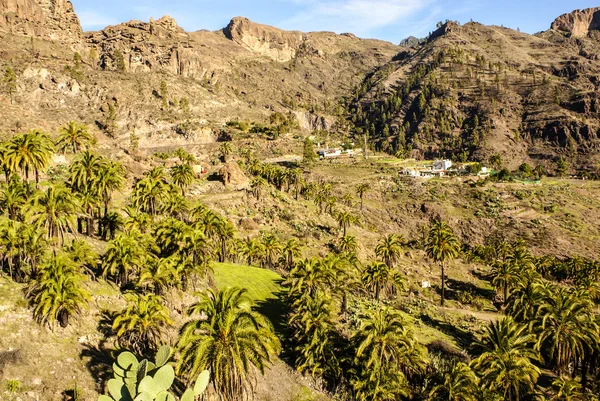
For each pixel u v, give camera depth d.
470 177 197.38
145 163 138.25
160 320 42.22
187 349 33.03
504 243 125.88
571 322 50.34
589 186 193.12
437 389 43.81
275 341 36.38
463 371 43.84
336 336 52.56
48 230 51.16
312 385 46.84
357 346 48.38
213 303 36.09
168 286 51.00
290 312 62.38
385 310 49.66
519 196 169.75
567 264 116.56
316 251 104.50
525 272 88.06
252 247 86.56
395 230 149.62
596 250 135.12
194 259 60.00
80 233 65.94
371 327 48.22
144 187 82.38
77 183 68.19
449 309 84.06
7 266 44.78
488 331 49.31
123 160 124.75
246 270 78.19
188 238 59.44
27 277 43.22
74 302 37.69
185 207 86.69
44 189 80.19
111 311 44.75
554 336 50.00
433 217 156.75
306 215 130.50
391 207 165.00
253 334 33.91
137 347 39.78
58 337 36.78
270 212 121.81
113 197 98.31
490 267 120.25
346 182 184.00
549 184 193.50
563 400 45.44
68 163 105.00
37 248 43.56
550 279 116.50
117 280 51.75
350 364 49.19
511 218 153.00
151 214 81.69
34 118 166.25
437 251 87.69
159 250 59.59
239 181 135.12
